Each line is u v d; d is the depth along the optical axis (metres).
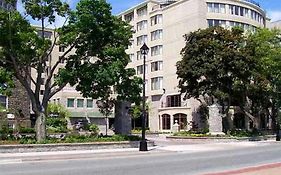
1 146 23.00
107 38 27.56
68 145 25.44
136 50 75.38
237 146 32.97
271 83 47.84
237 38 44.25
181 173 14.77
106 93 29.03
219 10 64.06
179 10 66.69
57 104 63.12
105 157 22.64
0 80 25.14
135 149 26.97
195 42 45.16
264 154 24.42
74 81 27.22
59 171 15.40
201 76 45.56
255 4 68.56
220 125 41.88
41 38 26.36
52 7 26.16
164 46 69.62
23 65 26.55
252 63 43.16
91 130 43.84
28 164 18.61
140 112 60.97
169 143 36.41
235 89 43.94
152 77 71.06
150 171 15.45
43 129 26.69
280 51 45.78
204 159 21.02
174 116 64.81
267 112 52.94
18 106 42.09
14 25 25.33
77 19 26.16
